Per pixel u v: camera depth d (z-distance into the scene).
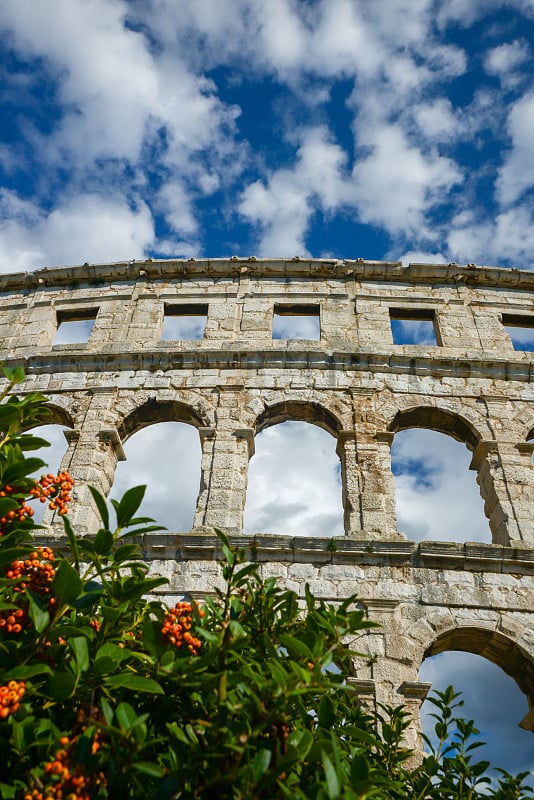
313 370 22.84
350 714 10.09
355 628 6.94
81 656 6.50
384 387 22.34
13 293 27.83
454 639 16.92
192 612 7.68
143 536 18.03
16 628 7.06
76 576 6.80
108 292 26.88
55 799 5.30
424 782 10.00
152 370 23.08
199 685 6.54
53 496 8.47
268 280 26.61
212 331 24.69
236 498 19.44
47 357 23.59
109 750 5.89
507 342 24.48
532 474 20.16
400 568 17.61
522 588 17.36
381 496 19.36
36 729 6.09
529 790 9.62
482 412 21.77
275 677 6.02
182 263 26.88
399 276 26.62
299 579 17.38
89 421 21.69
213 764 5.79
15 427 9.15
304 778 6.51
